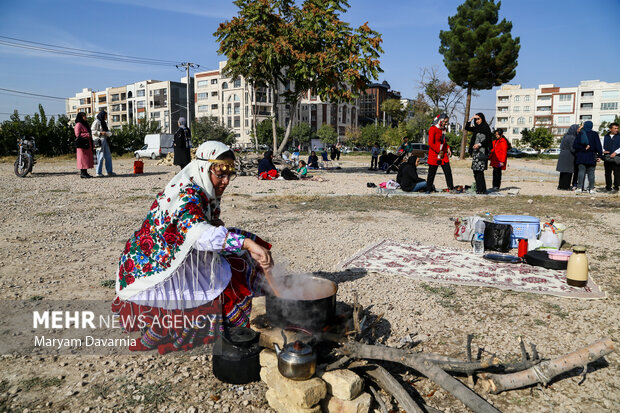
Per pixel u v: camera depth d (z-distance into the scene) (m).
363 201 10.25
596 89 107.31
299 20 19.28
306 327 2.54
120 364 2.79
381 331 3.26
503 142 12.34
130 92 122.75
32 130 26.67
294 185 14.00
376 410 2.34
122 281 2.83
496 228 5.51
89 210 8.41
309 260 5.11
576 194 11.48
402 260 5.11
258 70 20.17
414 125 68.00
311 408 2.18
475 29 33.84
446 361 2.36
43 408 2.33
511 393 2.52
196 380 2.62
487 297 3.96
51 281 4.25
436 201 10.27
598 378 2.65
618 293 4.06
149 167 21.88
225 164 2.69
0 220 7.29
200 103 108.00
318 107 110.88
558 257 4.87
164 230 2.65
